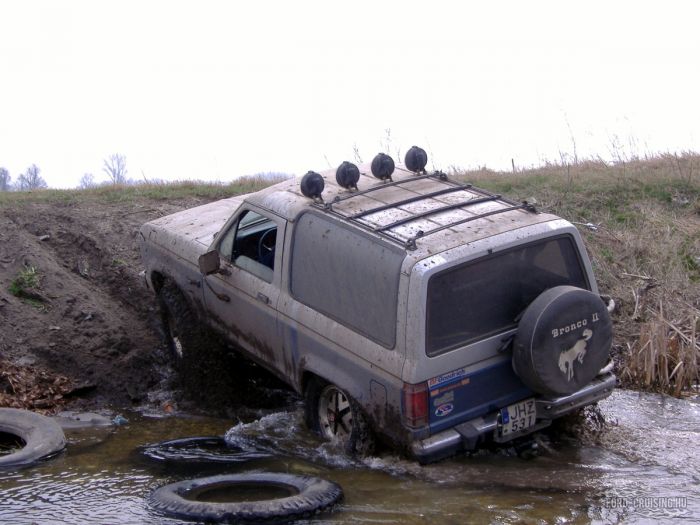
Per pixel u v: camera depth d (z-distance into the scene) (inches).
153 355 338.3
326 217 257.8
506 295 239.6
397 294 231.1
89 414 303.6
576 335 235.3
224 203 352.5
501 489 230.1
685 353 319.0
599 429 272.1
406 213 255.6
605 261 393.1
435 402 231.5
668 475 238.2
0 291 353.7
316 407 272.2
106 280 387.9
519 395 244.2
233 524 211.0
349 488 233.3
